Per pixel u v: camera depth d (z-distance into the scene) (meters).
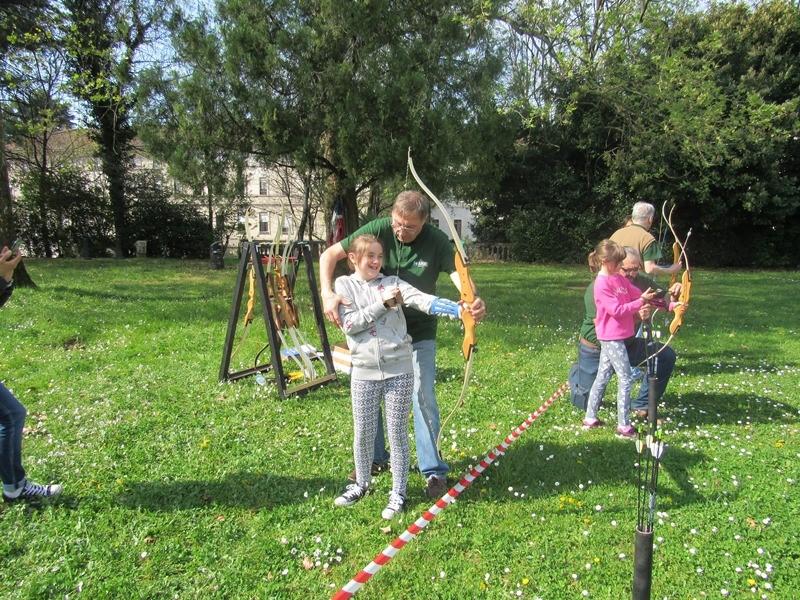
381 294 2.93
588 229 22.20
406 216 3.00
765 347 7.34
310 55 12.39
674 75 13.16
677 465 3.79
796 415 4.82
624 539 2.95
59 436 4.11
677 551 2.85
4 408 3.01
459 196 16.20
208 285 13.12
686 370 6.21
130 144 24.47
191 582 2.62
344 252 3.38
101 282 13.31
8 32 15.57
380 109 12.10
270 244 5.28
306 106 12.76
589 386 4.68
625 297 4.24
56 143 28.20
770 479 3.61
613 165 21.22
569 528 3.05
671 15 15.69
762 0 21.25
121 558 2.77
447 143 12.26
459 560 2.77
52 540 2.87
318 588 2.59
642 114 14.96
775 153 19.52
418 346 3.35
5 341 6.89
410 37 13.14
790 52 20.39
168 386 5.33
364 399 3.11
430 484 3.38
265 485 3.47
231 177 13.94
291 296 5.49
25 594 2.48
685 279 4.33
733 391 5.41
